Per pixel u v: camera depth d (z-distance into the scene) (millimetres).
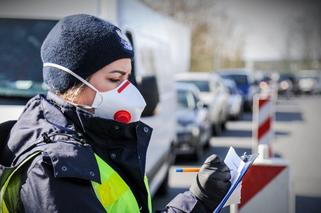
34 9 4203
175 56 8430
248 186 4164
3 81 4141
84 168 1448
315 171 8766
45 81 1626
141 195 1654
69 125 1577
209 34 42562
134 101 1636
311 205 6414
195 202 1628
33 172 1434
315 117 20078
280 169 4121
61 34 1562
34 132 1575
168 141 6727
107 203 1512
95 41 1544
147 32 5539
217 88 14250
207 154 10234
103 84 1596
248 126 16438
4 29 4266
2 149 1679
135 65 4578
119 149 1620
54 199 1396
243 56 52469
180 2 37719
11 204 1483
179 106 9703
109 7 4027
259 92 25062
